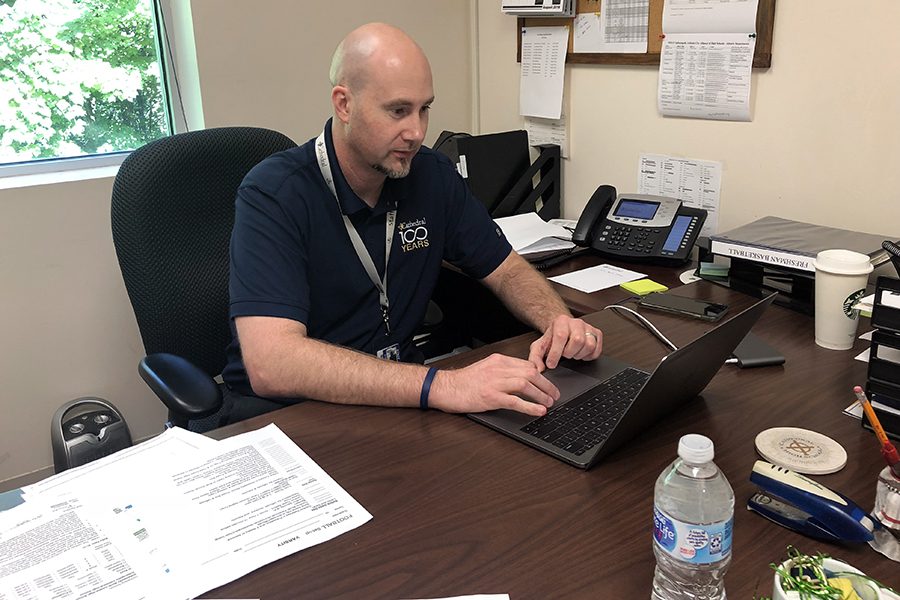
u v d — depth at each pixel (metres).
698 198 1.94
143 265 1.50
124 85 2.20
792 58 1.67
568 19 2.13
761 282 1.57
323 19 2.25
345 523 0.86
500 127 2.49
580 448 1.00
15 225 1.94
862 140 1.60
